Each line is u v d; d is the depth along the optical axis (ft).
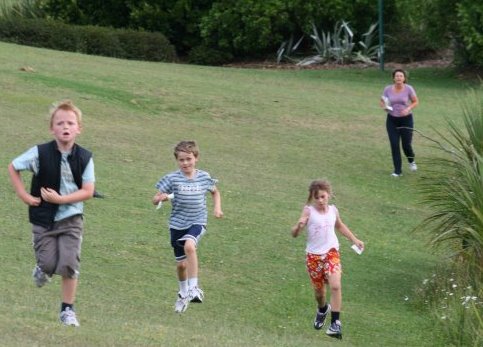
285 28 218.18
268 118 137.08
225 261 73.41
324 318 60.59
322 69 206.90
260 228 82.64
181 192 57.98
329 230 59.26
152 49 211.41
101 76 152.66
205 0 222.07
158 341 45.42
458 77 194.59
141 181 92.99
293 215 88.17
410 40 214.69
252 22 212.02
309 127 133.49
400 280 74.28
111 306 57.72
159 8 221.87
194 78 166.30
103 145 107.04
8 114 114.93
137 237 75.82
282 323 61.87
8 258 66.59
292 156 115.65
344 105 152.35
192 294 57.47
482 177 68.64
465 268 69.46
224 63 220.64
